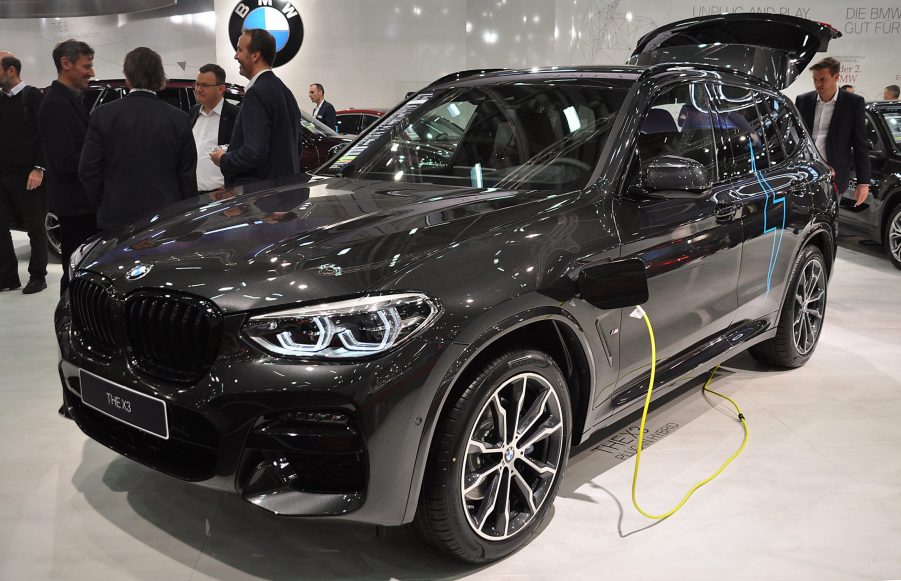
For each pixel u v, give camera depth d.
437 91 3.34
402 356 1.88
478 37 12.72
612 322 2.46
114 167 3.91
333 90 13.17
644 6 11.98
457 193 2.60
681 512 2.57
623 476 2.82
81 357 2.27
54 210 4.72
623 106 2.77
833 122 5.86
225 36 12.91
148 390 2.03
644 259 2.57
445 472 2.01
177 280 2.03
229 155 4.07
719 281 3.06
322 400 1.84
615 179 2.56
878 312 5.26
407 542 2.36
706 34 4.91
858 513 2.59
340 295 1.90
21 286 5.83
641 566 2.26
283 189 2.82
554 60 12.16
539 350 2.24
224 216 2.47
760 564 2.28
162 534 2.40
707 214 2.91
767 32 4.67
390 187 2.76
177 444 2.12
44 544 2.33
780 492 2.72
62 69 4.49
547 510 2.38
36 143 5.50
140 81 3.93
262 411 1.87
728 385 3.80
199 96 4.88
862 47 12.55
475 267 2.06
